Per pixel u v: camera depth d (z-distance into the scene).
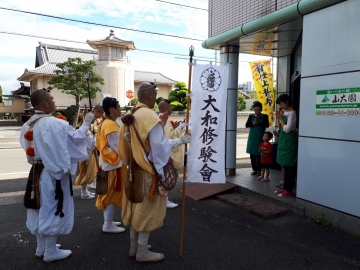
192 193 5.48
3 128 27.59
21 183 6.62
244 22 5.34
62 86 22.44
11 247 3.47
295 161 4.67
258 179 5.91
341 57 3.70
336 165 3.83
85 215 4.53
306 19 4.15
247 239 3.65
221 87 3.15
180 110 21.19
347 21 3.62
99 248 3.44
